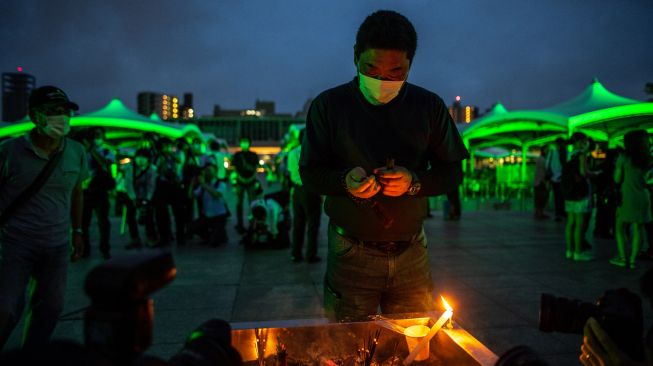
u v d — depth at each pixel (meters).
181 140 7.93
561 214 10.24
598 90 13.97
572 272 5.53
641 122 13.61
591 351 1.17
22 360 0.51
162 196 7.27
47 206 2.61
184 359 0.85
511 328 3.63
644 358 1.14
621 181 5.74
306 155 1.98
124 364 0.63
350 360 1.61
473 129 14.18
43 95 2.51
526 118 12.95
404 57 1.68
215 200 7.40
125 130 16.89
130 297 0.61
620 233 5.86
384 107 1.87
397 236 1.92
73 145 2.85
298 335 1.66
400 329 1.70
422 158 2.05
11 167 2.51
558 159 10.15
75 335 3.44
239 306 4.25
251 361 1.61
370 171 1.92
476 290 4.74
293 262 6.14
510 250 6.93
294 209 6.11
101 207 6.21
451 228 9.28
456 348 1.53
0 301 2.43
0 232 2.55
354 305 1.97
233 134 100.38
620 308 1.13
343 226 1.96
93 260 6.12
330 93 1.95
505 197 18.14
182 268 5.80
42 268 2.68
